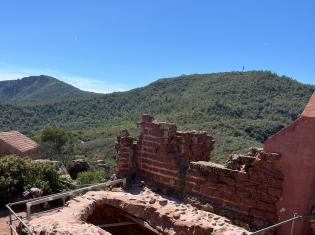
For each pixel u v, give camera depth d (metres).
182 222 10.82
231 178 11.36
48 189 19.08
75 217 10.71
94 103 126.94
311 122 9.86
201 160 13.50
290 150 10.20
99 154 65.00
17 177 18.69
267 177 10.56
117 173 14.98
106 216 12.70
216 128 54.94
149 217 11.77
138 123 14.98
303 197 9.88
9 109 120.25
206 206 11.86
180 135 13.41
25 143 43.66
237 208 11.19
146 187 14.06
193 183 12.48
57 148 54.72
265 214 10.61
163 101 101.56
